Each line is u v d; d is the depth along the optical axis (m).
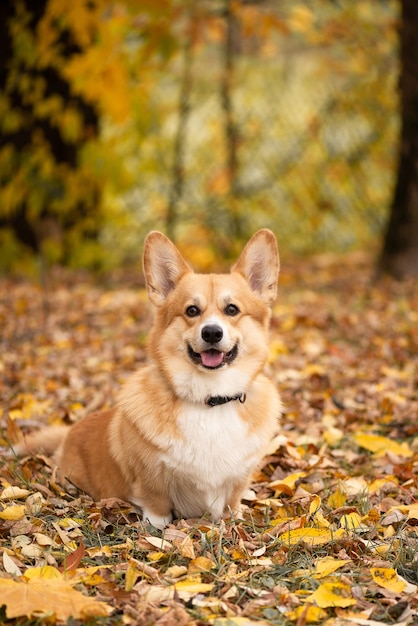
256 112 13.58
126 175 8.93
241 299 4.14
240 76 13.28
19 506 3.80
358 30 12.56
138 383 4.14
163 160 12.62
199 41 9.85
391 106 12.99
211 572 3.33
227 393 3.96
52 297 9.42
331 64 12.98
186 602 3.09
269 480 4.66
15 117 9.64
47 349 7.21
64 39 10.05
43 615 2.84
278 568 3.40
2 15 10.26
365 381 6.35
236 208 13.05
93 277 10.97
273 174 13.55
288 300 9.59
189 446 3.88
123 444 4.07
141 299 9.33
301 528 3.70
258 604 3.07
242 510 4.17
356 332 7.82
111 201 11.90
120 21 8.79
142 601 3.02
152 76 12.06
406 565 3.45
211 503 4.01
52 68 10.38
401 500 4.28
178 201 12.94
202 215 13.12
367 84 13.04
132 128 9.99
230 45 12.88
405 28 10.02
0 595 2.88
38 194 9.34
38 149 9.36
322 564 3.37
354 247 14.04
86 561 3.42
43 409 5.70
